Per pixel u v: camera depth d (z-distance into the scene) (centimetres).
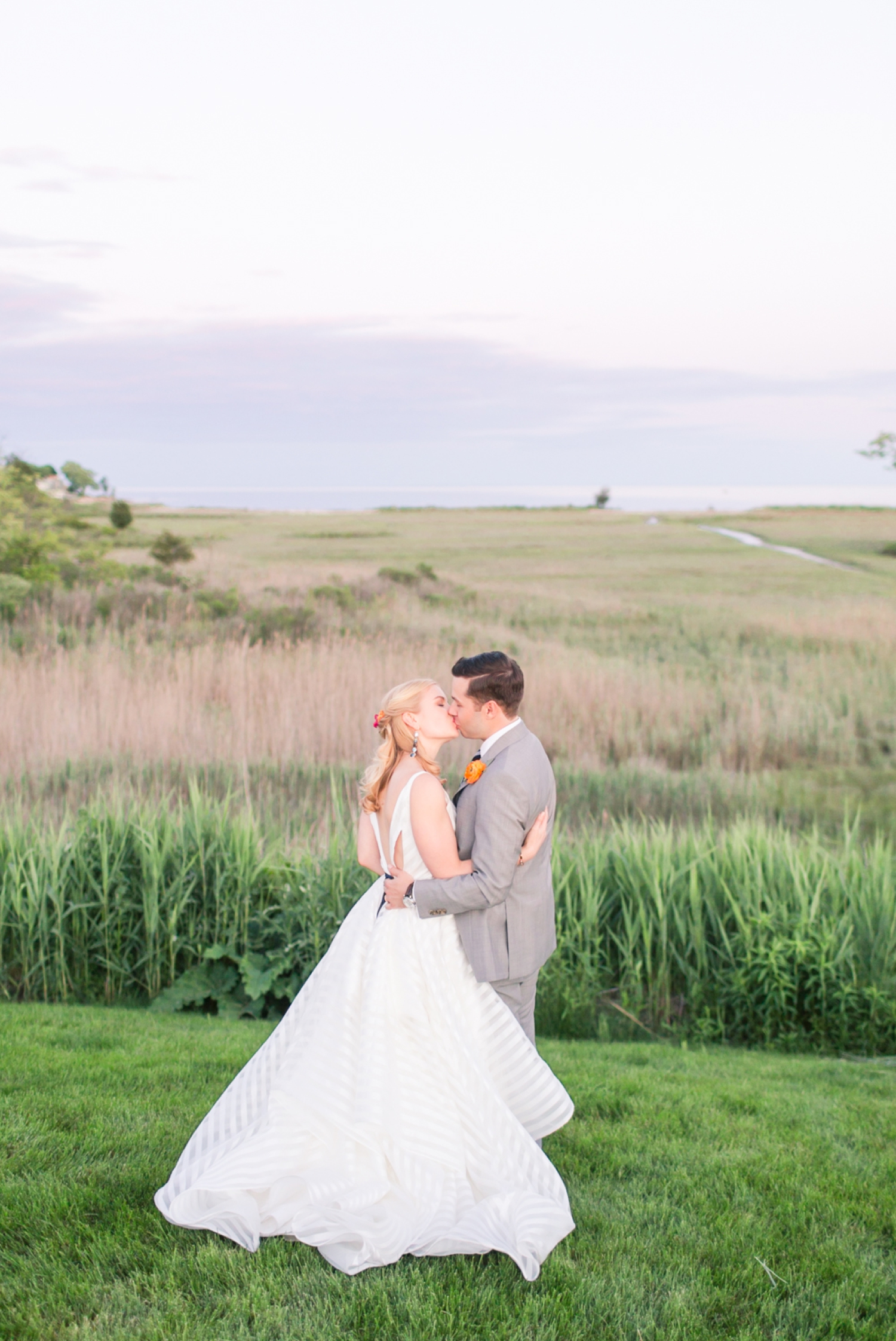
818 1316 263
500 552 5141
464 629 2562
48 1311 249
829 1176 354
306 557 4625
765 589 3531
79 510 4831
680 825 1163
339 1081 290
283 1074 297
